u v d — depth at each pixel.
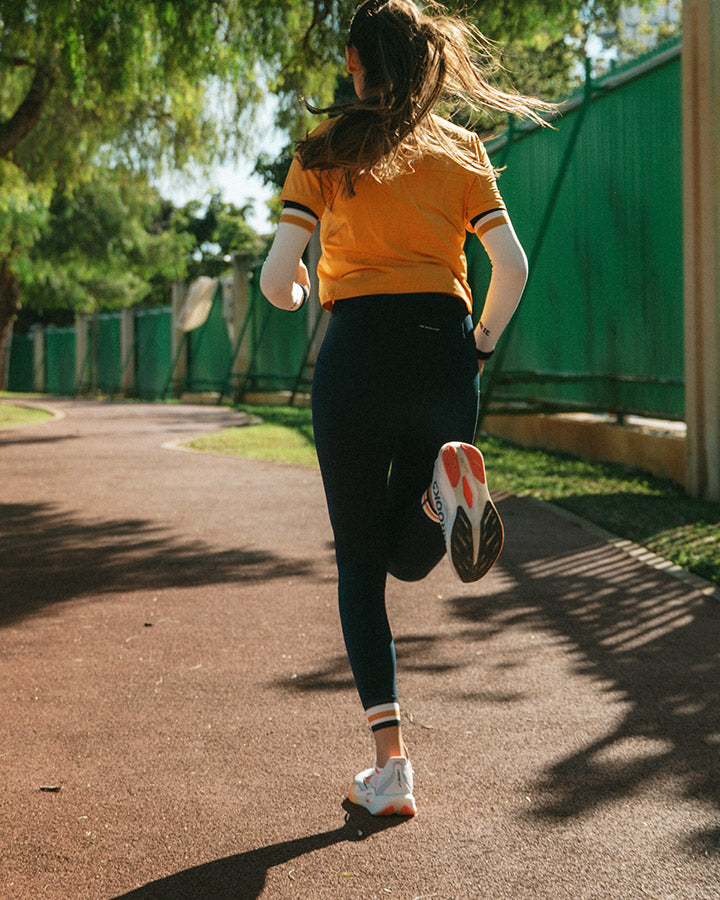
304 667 3.67
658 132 8.33
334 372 2.38
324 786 2.63
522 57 16.09
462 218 2.43
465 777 2.67
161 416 19.31
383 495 2.49
